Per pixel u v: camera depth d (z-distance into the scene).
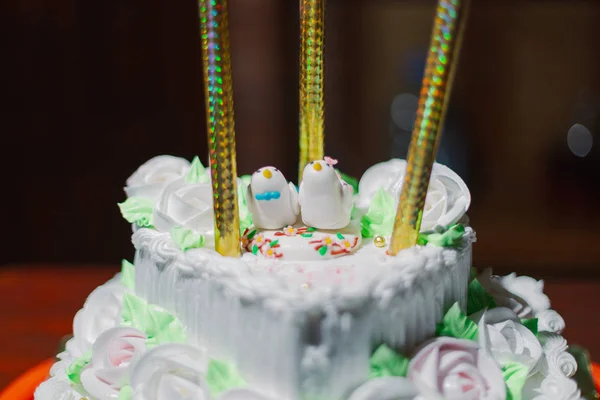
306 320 0.42
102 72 0.93
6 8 0.88
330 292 0.42
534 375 0.49
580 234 0.98
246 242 0.48
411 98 0.96
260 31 0.88
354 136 0.99
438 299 0.46
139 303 0.49
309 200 0.48
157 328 0.47
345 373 0.43
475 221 1.02
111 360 0.48
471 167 1.01
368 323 0.43
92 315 0.54
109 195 1.02
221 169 0.45
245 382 0.44
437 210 0.50
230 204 0.46
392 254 0.47
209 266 0.45
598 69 0.95
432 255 0.46
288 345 0.42
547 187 1.01
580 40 0.94
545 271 0.92
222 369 0.44
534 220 1.01
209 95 0.44
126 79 0.94
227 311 0.44
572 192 1.00
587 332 0.70
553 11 0.93
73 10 0.88
